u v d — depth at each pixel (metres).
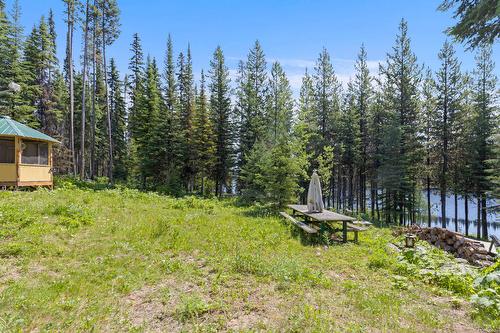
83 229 8.25
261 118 32.06
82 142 23.58
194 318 4.03
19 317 3.80
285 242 8.55
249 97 32.25
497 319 4.18
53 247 6.58
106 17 25.61
